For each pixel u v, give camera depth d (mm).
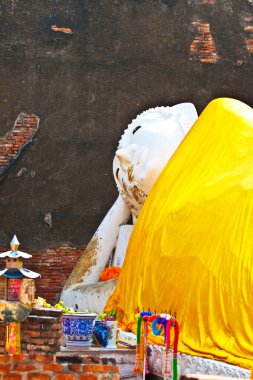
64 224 20344
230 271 11562
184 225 12750
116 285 14805
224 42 21078
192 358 11492
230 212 12039
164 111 16672
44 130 20375
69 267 20312
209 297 11719
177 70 20844
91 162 20469
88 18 20625
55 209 20328
